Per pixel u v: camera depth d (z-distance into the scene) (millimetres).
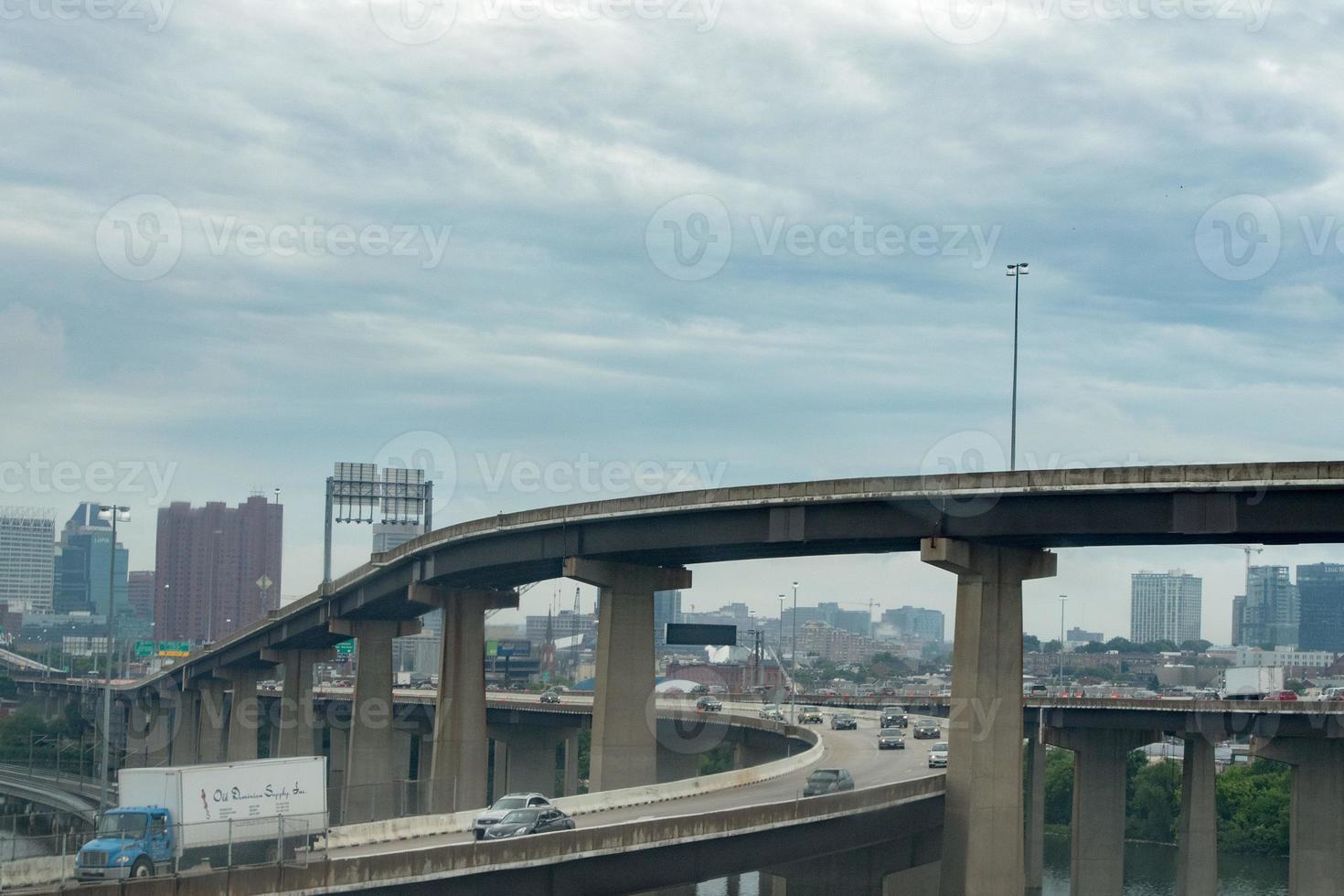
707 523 82188
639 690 91750
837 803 74812
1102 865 133625
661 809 75250
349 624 140375
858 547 81125
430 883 52938
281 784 56344
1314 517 62594
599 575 90688
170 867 50156
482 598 116688
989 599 75812
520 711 164250
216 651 189500
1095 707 134625
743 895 113688
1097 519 68250
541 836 56938
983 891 75000
